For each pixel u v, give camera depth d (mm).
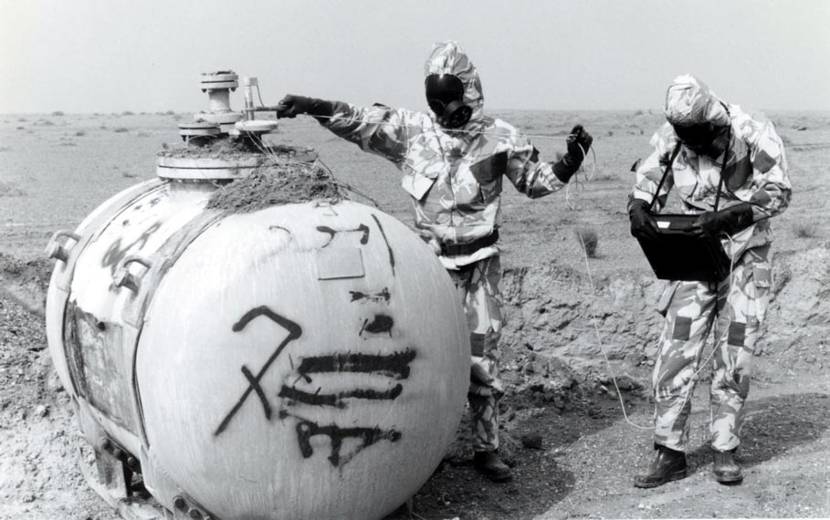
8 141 38094
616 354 8250
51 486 5738
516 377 7711
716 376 5566
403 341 4090
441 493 5523
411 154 5562
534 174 5520
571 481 5770
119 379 4332
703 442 6316
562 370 7887
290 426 3896
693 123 5160
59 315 5035
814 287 8750
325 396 3934
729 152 5348
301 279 3924
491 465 5684
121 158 28641
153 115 90188
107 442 5137
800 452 6102
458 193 5453
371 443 4070
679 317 5508
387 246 4195
